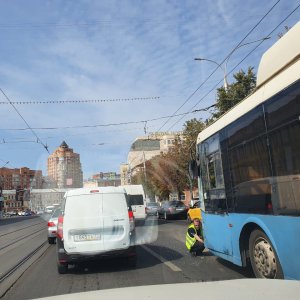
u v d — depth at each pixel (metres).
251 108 7.18
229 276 8.63
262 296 2.82
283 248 6.25
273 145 6.42
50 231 17.69
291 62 5.94
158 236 18.89
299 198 5.70
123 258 10.39
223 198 8.71
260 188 6.92
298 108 5.67
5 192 126.56
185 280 8.51
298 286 3.16
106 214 10.21
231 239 8.30
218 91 28.02
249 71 28.05
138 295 3.10
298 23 5.95
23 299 7.69
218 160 8.98
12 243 19.75
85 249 9.98
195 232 11.88
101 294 3.23
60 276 9.89
